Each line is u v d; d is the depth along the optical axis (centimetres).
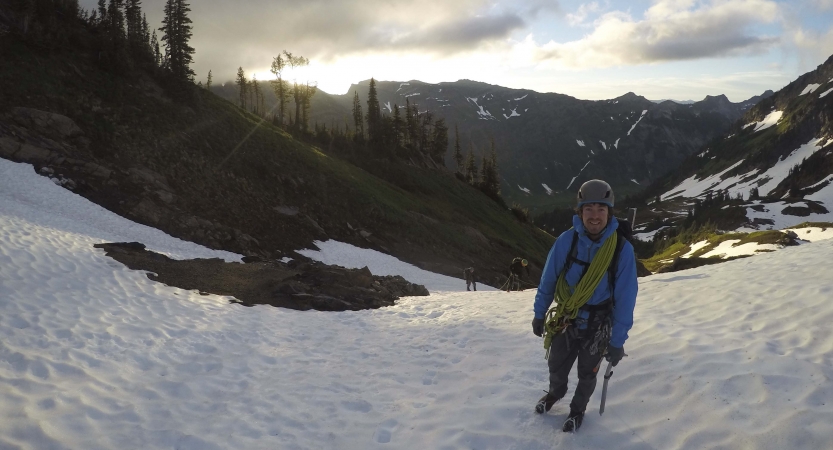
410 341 803
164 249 2678
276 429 470
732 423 385
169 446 423
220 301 1072
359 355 738
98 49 4897
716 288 830
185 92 5303
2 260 923
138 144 4106
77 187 3127
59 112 3862
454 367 634
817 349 489
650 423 412
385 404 531
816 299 638
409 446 430
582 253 380
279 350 759
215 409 513
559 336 401
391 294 1413
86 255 1144
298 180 5300
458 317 955
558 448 396
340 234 4928
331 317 1048
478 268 5603
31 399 469
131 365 621
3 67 3891
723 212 17175
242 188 4516
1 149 3092
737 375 455
